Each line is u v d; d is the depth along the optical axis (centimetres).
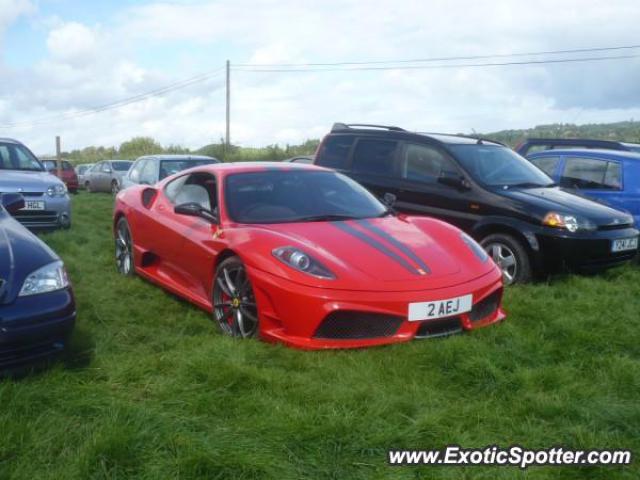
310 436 289
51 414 309
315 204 514
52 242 811
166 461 266
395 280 410
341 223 484
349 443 286
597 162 828
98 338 429
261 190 516
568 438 296
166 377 359
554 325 464
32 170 1005
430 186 709
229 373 352
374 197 562
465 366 370
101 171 2355
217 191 512
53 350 368
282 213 494
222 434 291
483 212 662
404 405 322
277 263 416
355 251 431
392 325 403
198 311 520
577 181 838
